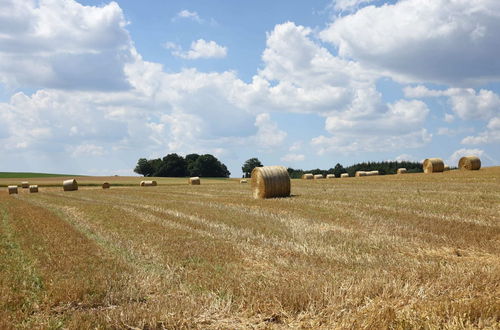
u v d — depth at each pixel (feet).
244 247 38.65
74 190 185.68
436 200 67.92
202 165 406.41
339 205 66.85
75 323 20.66
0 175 365.61
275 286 25.48
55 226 57.00
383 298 23.29
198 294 25.73
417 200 69.26
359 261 32.50
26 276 30.04
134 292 26.00
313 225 49.47
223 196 104.12
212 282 27.55
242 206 73.36
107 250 39.40
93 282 27.68
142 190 160.97
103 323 20.97
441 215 53.26
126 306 23.12
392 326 19.27
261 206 71.61
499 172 125.39
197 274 29.76
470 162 143.33
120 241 43.52
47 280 28.68
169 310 22.47
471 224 46.57
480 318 19.36
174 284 27.96
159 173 414.82
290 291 24.06
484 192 76.95
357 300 22.98
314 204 69.92
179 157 420.77
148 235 46.57
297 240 41.27
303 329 20.30
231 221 54.85
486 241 38.75
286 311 22.25
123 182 266.16
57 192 171.73
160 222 57.21
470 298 22.67
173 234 46.96
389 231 44.32
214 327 20.85
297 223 51.16
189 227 51.88
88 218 65.67
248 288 25.61
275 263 32.48
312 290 24.17
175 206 78.33
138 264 33.88
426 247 37.19
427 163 153.69
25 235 49.29
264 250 37.14
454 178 116.88
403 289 24.21
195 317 22.00
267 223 52.06
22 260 35.78
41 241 44.88
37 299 25.08
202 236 45.03
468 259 33.14
